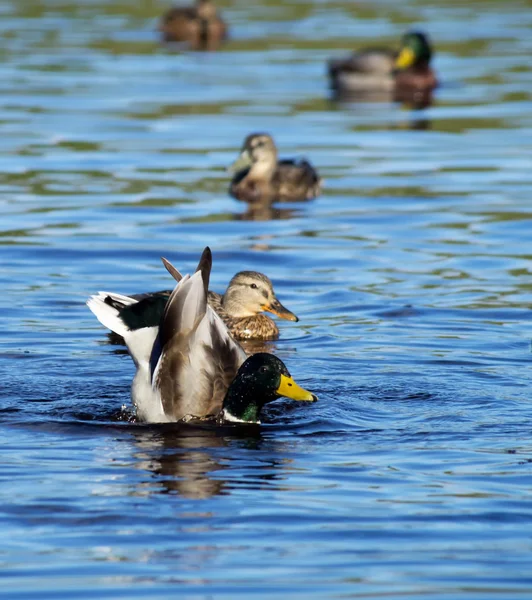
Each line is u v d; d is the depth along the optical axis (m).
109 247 19.25
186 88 34.50
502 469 10.15
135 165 25.36
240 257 18.97
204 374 11.76
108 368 13.52
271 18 49.00
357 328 15.34
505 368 13.46
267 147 23.95
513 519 8.98
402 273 17.91
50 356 13.93
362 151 27.23
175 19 43.84
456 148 27.41
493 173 24.81
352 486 9.76
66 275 17.67
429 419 11.70
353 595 7.61
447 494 9.52
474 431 11.30
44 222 20.69
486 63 39.19
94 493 9.57
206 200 22.91
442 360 13.80
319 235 20.38
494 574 7.95
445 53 41.09
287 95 34.03
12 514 9.09
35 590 7.73
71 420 11.70
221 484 9.84
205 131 28.84
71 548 8.45
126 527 8.84
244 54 40.81
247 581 7.85
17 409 11.99
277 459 10.52
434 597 7.57
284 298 16.88
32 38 42.84
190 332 11.70
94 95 33.03
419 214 21.62
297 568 8.07
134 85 34.62
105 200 22.41
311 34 44.91
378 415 11.87
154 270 18.05
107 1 53.16
